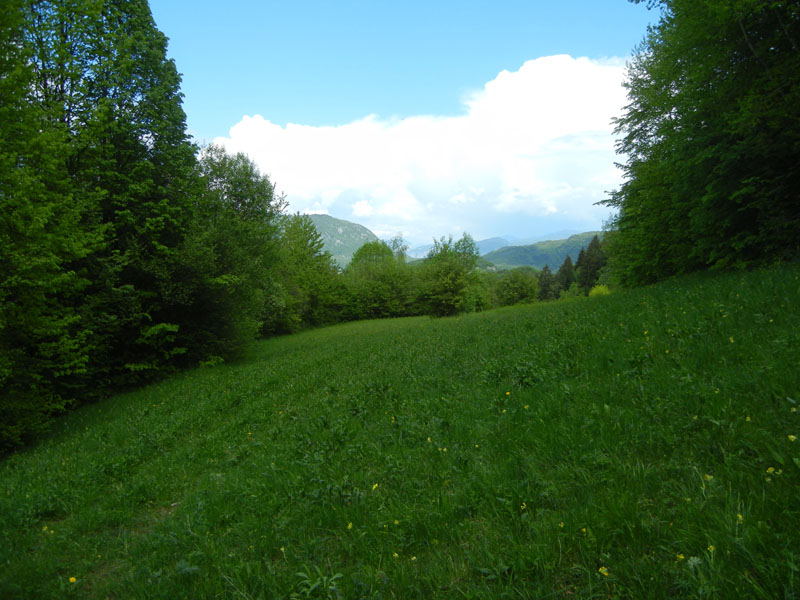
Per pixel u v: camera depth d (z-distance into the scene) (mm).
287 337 38688
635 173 22984
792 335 5699
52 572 4461
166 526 5062
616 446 4324
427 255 57844
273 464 6117
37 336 11781
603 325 9750
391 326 38969
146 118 17453
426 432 6254
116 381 16609
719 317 7492
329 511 4461
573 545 3105
